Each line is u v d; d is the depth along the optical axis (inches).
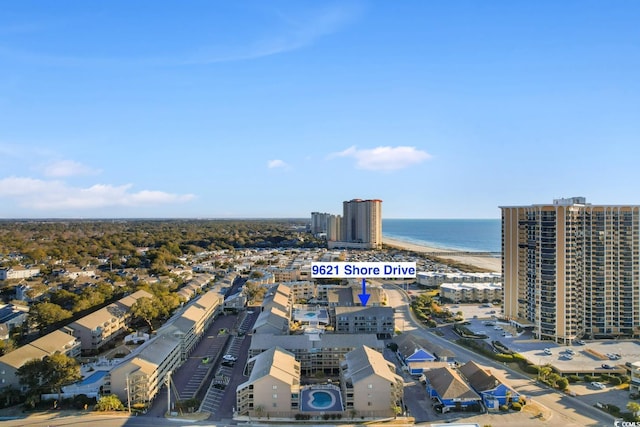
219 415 5329.7
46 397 5585.6
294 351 6702.8
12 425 4975.4
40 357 6195.9
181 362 7037.4
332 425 5093.5
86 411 5339.6
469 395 5442.9
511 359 7042.3
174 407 5516.7
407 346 7199.8
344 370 5989.2
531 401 5625.0
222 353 7642.7
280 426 5078.7
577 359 7012.8
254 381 5329.7
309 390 5861.2
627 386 6058.1
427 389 5954.7
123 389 5575.8
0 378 5821.9
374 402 5329.7
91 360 7194.9
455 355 7293.3
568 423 5054.1
